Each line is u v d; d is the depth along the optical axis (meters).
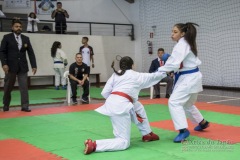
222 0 12.86
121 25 16.72
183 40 4.88
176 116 4.84
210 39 13.45
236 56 12.57
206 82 13.77
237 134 5.39
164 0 15.08
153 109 8.08
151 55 15.92
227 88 12.95
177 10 14.55
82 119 6.82
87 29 16.44
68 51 14.90
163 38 15.26
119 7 16.75
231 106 8.53
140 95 10.85
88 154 4.28
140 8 16.28
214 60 13.39
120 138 4.46
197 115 5.46
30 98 10.37
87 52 13.45
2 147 4.69
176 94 4.90
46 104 9.27
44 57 14.32
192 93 4.95
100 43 15.76
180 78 4.96
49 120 6.73
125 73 4.61
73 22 15.02
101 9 16.52
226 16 12.77
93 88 13.42
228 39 12.78
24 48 7.53
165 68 4.72
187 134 4.95
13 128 5.98
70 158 4.12
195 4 13.86
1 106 8.68
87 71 9.32
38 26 15.74
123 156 4.19
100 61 15.79
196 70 4.96
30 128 5.97
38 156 4.23
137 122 4.69
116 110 4.40
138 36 16.56
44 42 14.29
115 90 4.54
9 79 7.55
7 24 14.87
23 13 15.62
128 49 16.62
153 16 15.65
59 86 13.53
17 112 7.69
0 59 7.36
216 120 6.65
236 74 12.63
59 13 14.66
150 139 4.94
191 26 4.91
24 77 7.68
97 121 6.61
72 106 8.65
